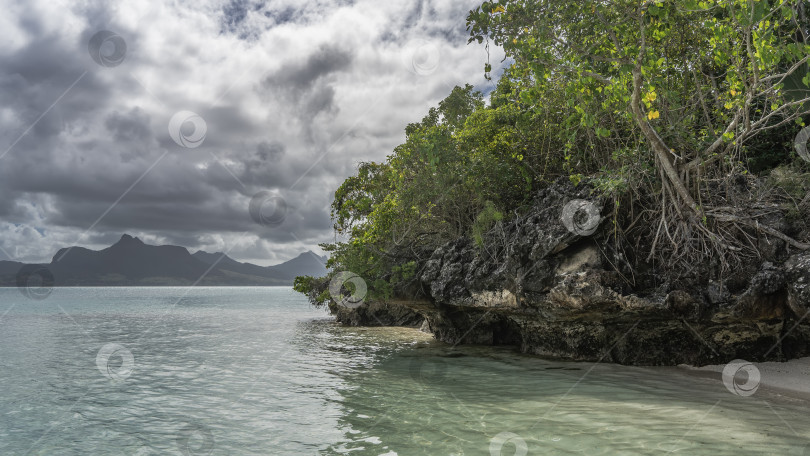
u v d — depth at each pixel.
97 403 9.08
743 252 10.07
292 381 10.90
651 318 10.96
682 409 7.52
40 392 10.16
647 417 7.11
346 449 6.08
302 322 30.12
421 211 16.73
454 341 17.31
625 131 12.23
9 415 8.26
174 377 11.66
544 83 10.68
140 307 56.16
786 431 6.28
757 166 12.61
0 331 25.55
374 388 9.95
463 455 5.65
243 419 7.72
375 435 6.65
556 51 10.18
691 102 11.77
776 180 10.70
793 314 9.47
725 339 10.56
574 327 12.51
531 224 12.79
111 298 97.19
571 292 11.23
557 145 14.83
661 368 11.13
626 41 9.38
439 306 16.47
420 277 16.28
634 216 11.81
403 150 16.80
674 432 6.32
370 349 16.34
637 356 11.66
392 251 17.59
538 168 15.40
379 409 8.15
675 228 11.02
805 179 10.30
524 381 10.12
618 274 11.06
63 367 13.59
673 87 11.80
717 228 10.33
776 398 8.11
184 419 7.82
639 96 8.91
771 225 9.84
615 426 6.68
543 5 9.05
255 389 10.09
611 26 9.03
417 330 22.91
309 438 6.60
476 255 14.58
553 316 12.27
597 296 10.89
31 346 18.84
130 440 6.78
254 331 24.05
